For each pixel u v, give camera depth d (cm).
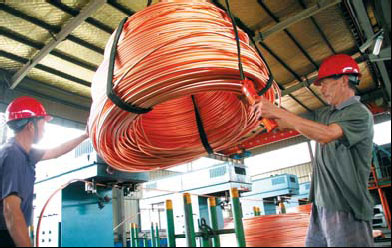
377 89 865
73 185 254
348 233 114
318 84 144
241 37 152
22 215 123
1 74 545
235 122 184
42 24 459
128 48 139
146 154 187
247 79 136
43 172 278
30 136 155
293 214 170
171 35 134
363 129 118
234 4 483
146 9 144
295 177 641
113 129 153
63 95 638
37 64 548
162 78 130
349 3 345
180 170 1079
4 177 128
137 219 846
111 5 446
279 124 126
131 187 279
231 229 186
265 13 517
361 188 116
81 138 193
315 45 625
